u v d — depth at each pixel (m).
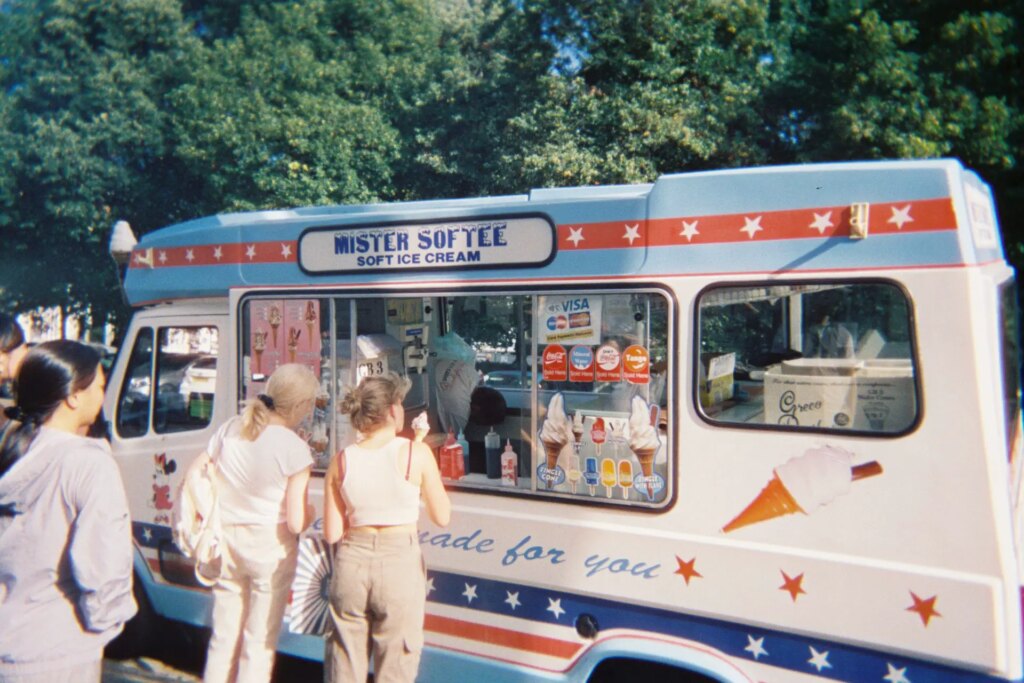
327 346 4.22
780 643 3.11
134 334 5.03
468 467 4.12
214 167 16.41
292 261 4.33
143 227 18.25
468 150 15.10
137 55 18.91
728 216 3.24
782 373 3.14
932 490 2.83
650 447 3.43
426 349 4.52
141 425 4.97
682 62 14.25
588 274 3.54
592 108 13.62
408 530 3.47
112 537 2.46
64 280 18.66
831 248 3.04
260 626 3.73
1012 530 2.78
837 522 2.99
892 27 12.61
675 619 3.33
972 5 12.52
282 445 3.70
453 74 15.80
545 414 3.71
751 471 3.16
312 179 15.91
